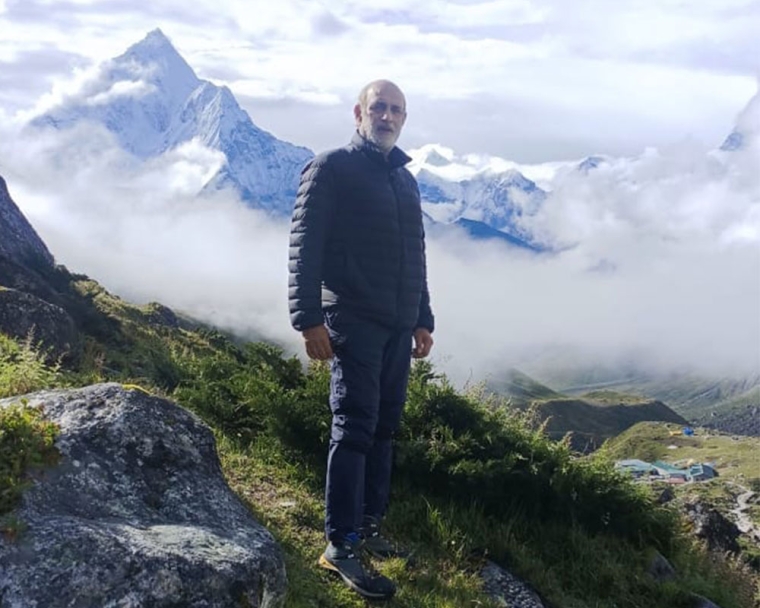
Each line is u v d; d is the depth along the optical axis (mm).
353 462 5191
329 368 8344
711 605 6617
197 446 4918
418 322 6168
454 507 6801
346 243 5273
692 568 7492
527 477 7008
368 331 5266
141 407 4820
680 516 8547
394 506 6676
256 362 8875
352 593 5012
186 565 3637
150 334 23609
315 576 5070
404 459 7027
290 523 5844
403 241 5422
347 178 5281
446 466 6980
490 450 7250
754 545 11414
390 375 5578
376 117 5379
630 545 7215
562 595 6250
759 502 77500
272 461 7199
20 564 3385
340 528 5145
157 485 4449
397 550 5914
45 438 4227
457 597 5414
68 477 4125
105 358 12875
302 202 5238
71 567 3414
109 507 4098
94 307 22891
